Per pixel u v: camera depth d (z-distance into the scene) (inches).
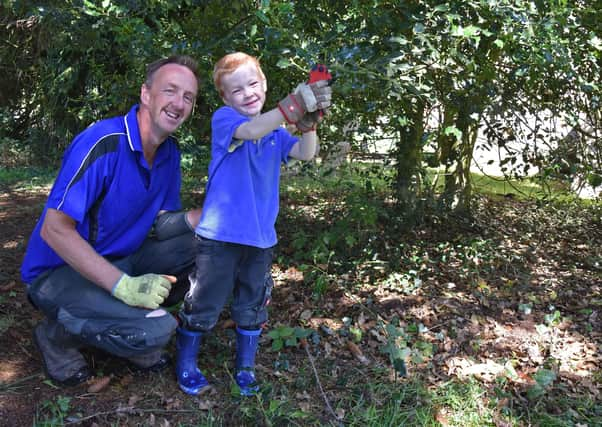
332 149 205.6
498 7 121.6
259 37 130.4
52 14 153.9
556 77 184.9
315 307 151.9
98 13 132.1
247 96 97.3
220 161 100.3
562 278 184.9
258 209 101.7
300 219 228.8
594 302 165.2
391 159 218.5
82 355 114.0
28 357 117.9
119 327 99.1
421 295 163.9
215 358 122.8
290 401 110.3
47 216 98.5
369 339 136.9
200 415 104.6
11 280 157.2
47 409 102.7
